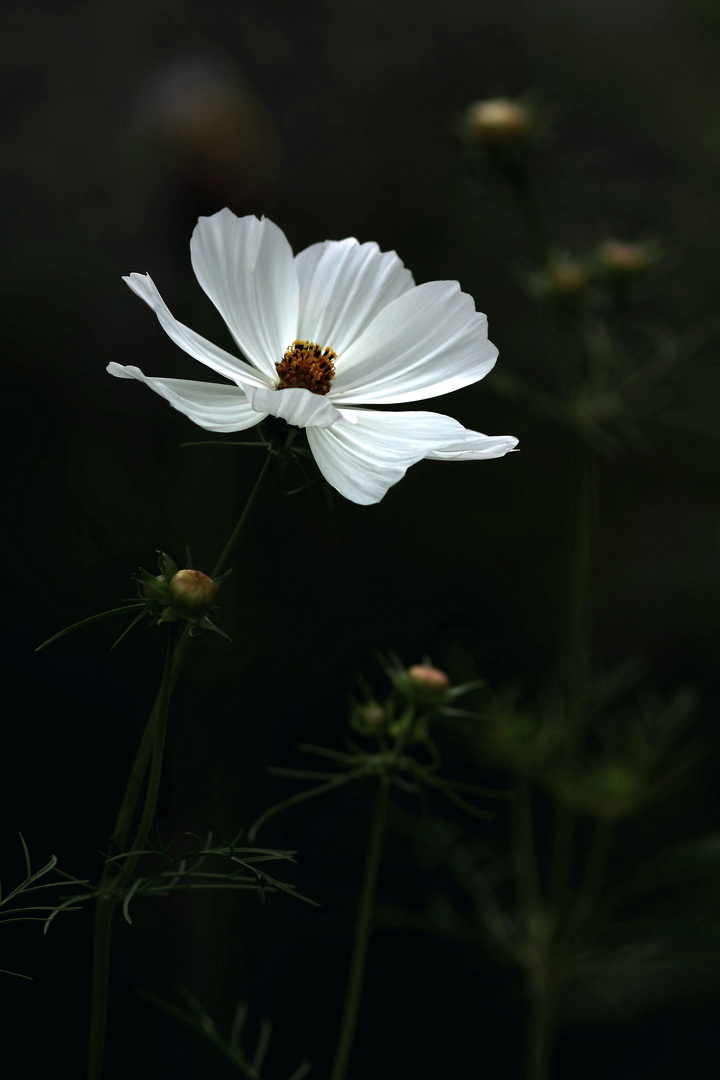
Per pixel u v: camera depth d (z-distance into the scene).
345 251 0.70
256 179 1.18
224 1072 1.03
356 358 0.69
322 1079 1.09
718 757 1.28
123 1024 1.00
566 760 0.88
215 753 1.08
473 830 1.18
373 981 1.14
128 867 0.66
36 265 1.23
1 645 1.08
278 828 1.15
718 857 0.88
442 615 1.28
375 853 0.74
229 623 1.08
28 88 1.27
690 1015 1.15
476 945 1.03
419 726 0.73
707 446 1.26
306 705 1.20
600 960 0.88
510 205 1.26
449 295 0.69
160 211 1.20
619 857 1.22
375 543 1.28
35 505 1.15
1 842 1.01
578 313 0.90
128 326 1.23
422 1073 1.10
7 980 0.97
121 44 1.30
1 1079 0.93
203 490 1.08
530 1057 0.89
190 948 1.02
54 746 1.06
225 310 0.68
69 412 1.19
